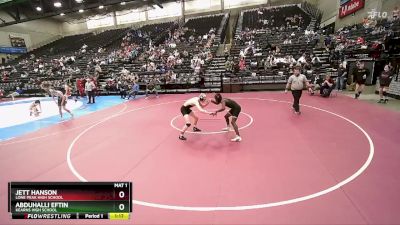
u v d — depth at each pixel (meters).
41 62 27.02
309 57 15.97
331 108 9.48
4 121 10.76
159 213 3.62
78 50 30.08
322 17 25.77
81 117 10.63
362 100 10.71
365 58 13.26
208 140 6.66
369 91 12.49
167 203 3.86
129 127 8.43
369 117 8.05
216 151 5.86
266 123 7.92
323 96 11.74
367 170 4.59
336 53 14.60
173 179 4.62
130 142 6.87
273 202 3.74
